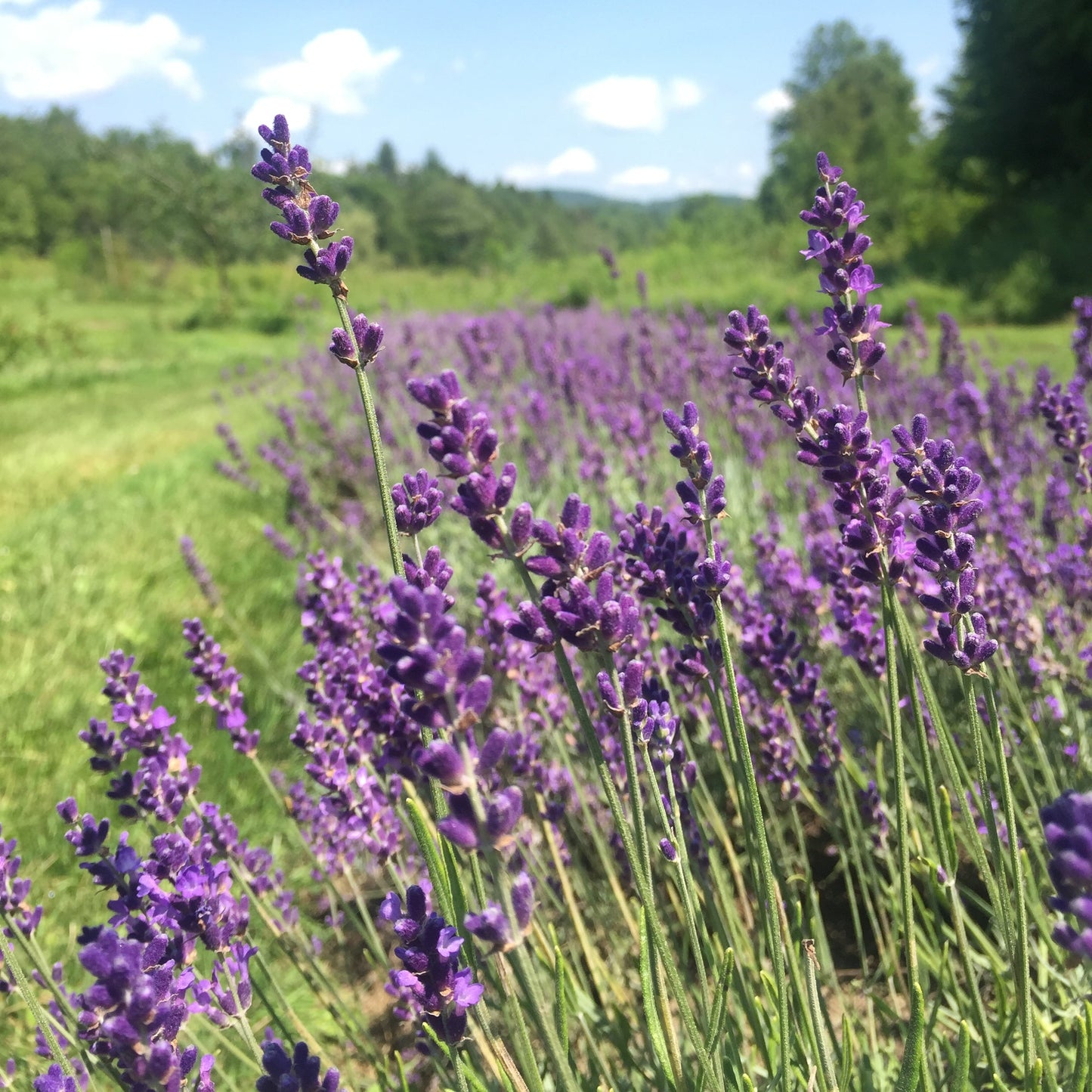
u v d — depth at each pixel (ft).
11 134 326.03
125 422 47.67
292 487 20.35
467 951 4.20
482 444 3.80
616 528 11.64
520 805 3.16
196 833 5.88
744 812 5.37
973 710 4.79
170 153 143.74
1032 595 9.38
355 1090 6.99
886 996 7.64
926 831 8.32
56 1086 4.09
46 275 202.90
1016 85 81.20
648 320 22.25
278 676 15.20
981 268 70.59
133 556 21.86
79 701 14.70
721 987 4.33
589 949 6.98
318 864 7.75
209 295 152.46
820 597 9.80
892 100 201.36
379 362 25.05
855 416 4.99
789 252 104.22
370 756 7.40
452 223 325.01
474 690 3.16
